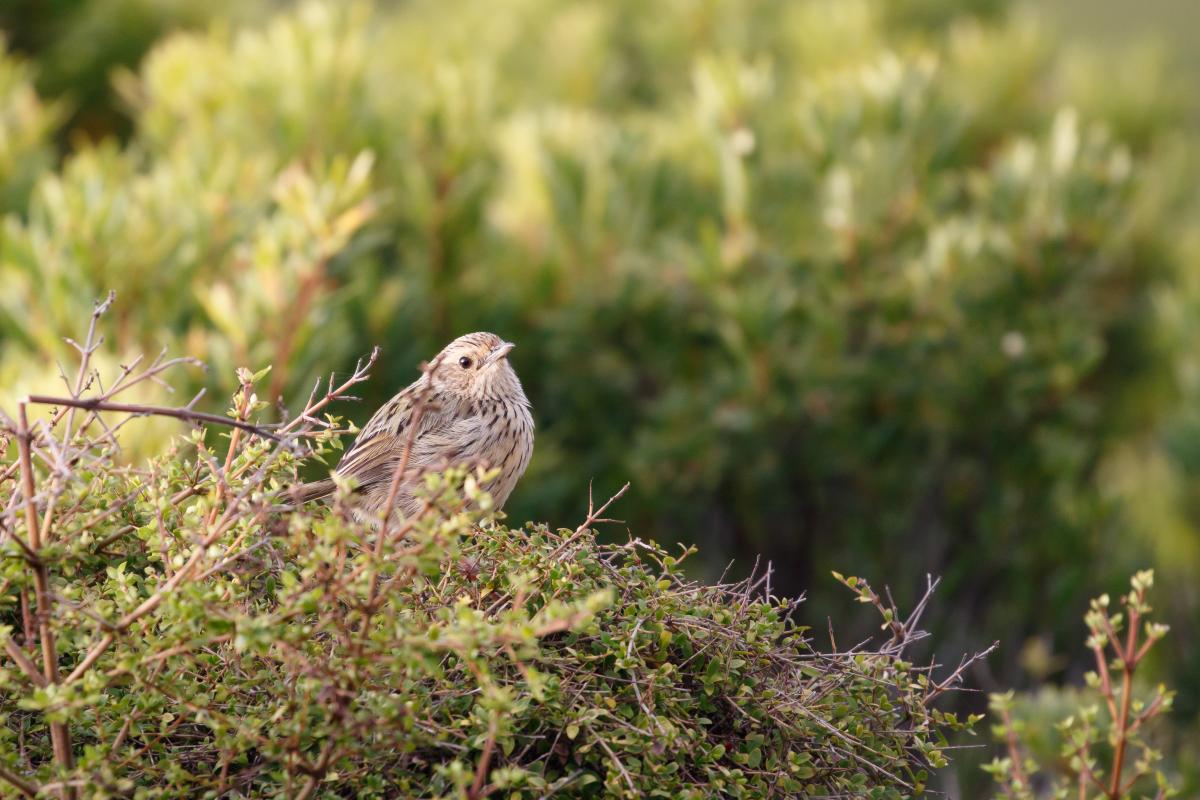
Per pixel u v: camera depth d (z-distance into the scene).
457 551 4.64
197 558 4.59
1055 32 19.45
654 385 14.29
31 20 18.62
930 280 13.76
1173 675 13.14
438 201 13.63
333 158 13.29
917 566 13.81
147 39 18.84
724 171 14.27
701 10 20.86
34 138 14.34
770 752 5.56
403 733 4.68
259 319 9.99
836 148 14.67
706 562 13.76
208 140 13.32
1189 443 14.19
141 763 4.81
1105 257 14.41
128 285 10.45
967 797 10.25
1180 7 28.14
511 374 9.02
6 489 5.47
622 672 5.37
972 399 13.80
